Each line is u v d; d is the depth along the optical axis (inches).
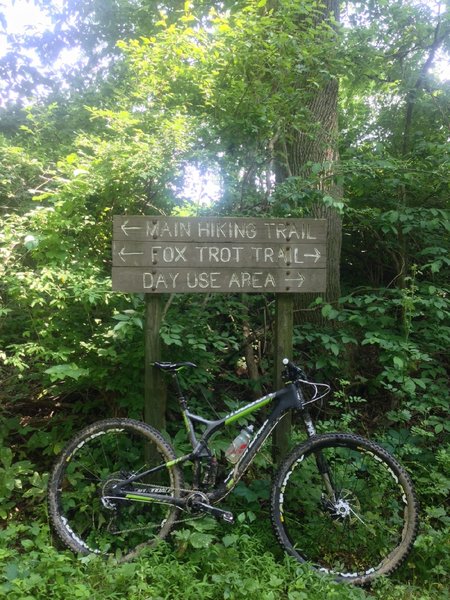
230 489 107.6
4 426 127.4
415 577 103.8
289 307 120.8
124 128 142.2
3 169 142.9
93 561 94.8
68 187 125.6
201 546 96.9
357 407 159.3
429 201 173.9
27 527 102.7
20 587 84.5
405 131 205.6
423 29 202.4
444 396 145.8
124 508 108.4
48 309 127.2
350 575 101.7
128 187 132.4
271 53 143.7
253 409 110.2
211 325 151.3
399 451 130.0
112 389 126.0
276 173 173.0
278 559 106.0
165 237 113.3
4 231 123.0
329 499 108.9
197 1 204.7
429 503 123.4
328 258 171.2
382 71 200.2
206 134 144.7
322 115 173.9
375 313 161.2
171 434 128.2
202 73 151.3
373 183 165.5
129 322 115.8
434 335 149.9
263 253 117.3
